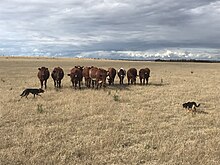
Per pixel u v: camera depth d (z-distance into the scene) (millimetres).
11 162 6684
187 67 62250
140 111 12477
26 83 23000
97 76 19422
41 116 11477
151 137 9000
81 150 7656
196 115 12250
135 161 7012
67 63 66688
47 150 7562
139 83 24688
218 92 19047
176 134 9359
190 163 6844
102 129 9844
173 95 17406
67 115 11688
